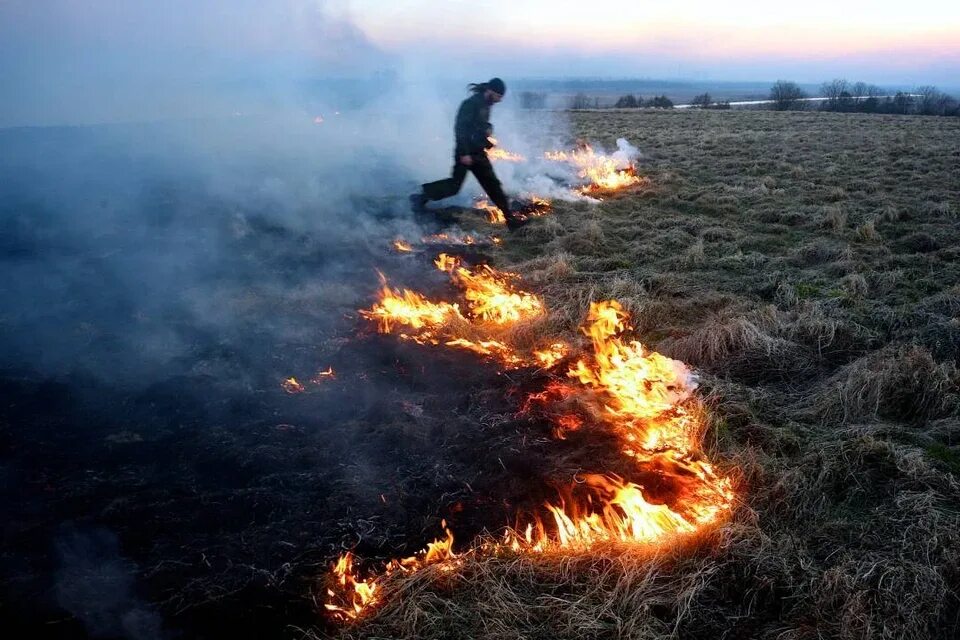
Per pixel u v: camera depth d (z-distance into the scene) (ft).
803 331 15.60
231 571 8.39
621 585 8.18
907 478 10.25
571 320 17.04
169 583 8.14
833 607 7.91
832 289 19.20
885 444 10.85
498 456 10.97
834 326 15.38
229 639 7.59
